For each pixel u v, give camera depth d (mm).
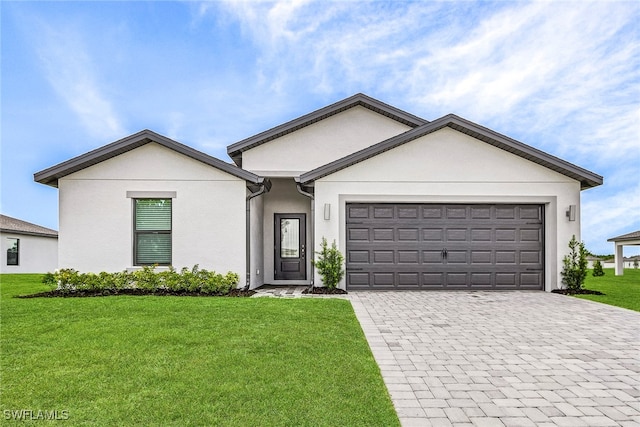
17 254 22266
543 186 11461
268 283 13602
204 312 7539
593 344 5957
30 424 3305
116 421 3363
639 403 3916
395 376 4586
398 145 11469
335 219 11336
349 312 7863
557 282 11328
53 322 6742
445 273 11516
